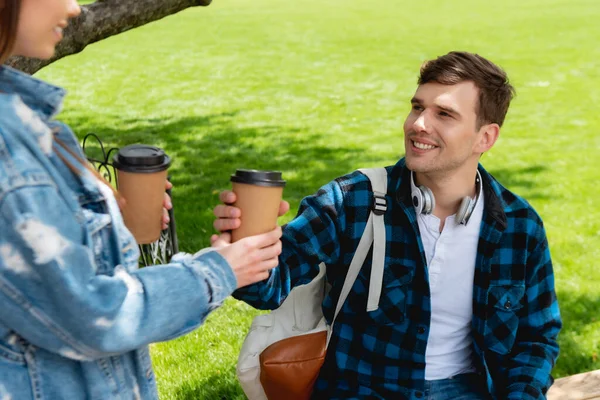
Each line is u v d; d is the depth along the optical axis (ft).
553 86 39.47
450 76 6.76
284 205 5.43
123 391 4.49
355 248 7.05
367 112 34.17
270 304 6.57
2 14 3.84
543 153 26.40
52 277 3.76
